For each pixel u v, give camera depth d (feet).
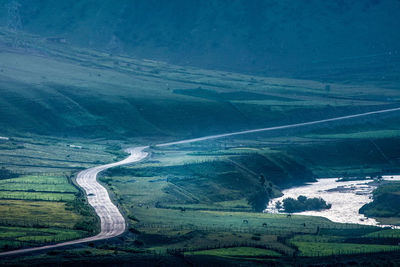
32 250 637.71
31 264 584.40
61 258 608.19
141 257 629.10
